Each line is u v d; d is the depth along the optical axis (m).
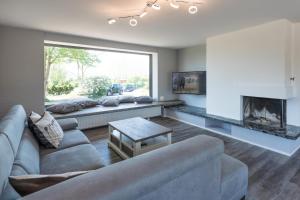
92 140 3.66
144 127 3.02
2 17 2.90
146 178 0.93
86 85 4.99
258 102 3.65
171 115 5.45
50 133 2.25
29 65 3.62
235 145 3.32
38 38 3.68
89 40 4.29
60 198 0.75
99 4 2.42
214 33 3.88
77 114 4.05
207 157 1.25
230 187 1.57
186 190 1.17
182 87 5.45
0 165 1.09
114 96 5.41
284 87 2.99
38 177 1.02
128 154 2.77
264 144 3.19
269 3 2.39
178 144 1.28
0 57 3.36
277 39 3.07
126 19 2.99
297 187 2.07
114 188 0.83
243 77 3.61
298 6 2.49
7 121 1.73
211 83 4.30
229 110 3.93
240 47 3.63
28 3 2.38
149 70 5.86
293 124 3.31
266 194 1.95
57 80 4.55
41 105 3.78
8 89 3.46
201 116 4.38
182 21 3.10
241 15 2.81
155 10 2.62
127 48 4.90
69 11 2.66
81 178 0.89
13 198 1.07
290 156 2.85
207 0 2.30
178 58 5.95
